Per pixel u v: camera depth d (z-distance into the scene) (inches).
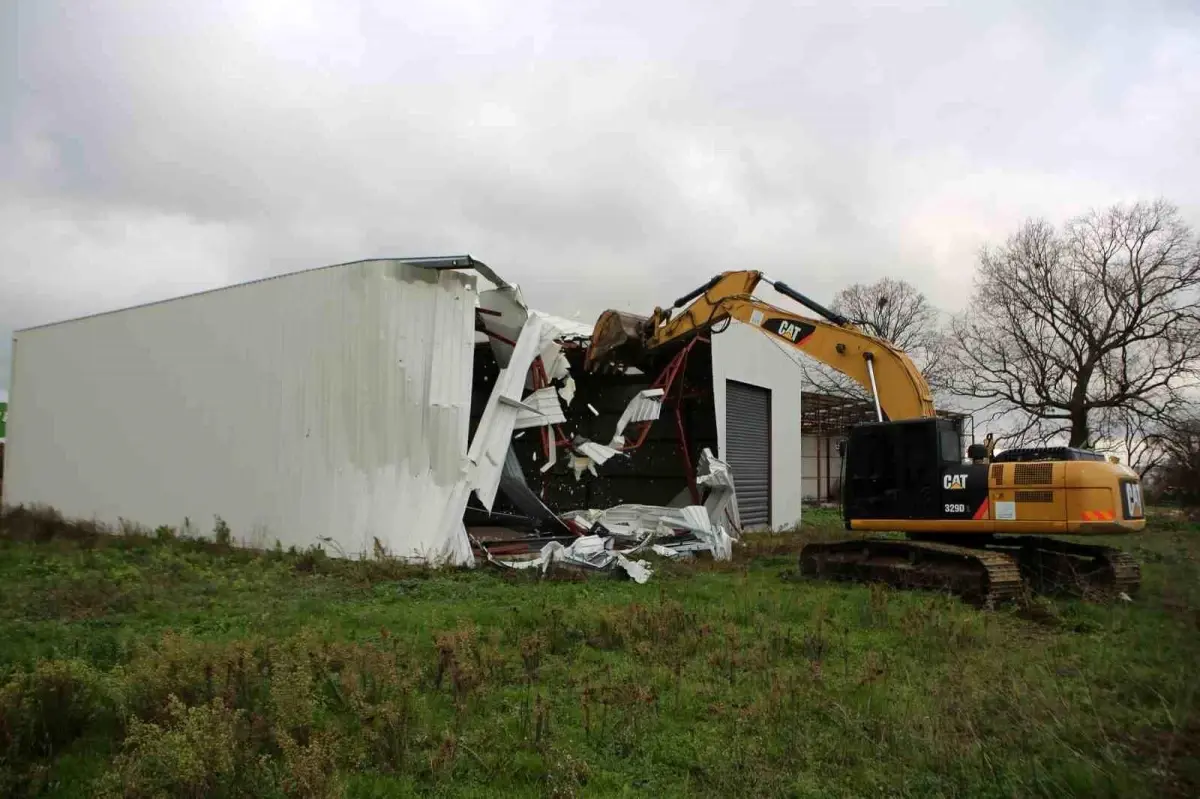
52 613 327.9
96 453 637.9
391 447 473.4
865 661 266.2
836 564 463.2
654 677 248.1
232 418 538.3
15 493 712.4
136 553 487.8
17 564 452.1
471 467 482.6
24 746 186.9
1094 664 267.1
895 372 450.3
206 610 337.7
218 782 161.0
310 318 503.8
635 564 446.6
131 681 208.8
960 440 448.8
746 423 838.5
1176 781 174.1
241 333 539.5
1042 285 1366.9
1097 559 426.3
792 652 285.3
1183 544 596.4
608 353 579.2
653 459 687.7
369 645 259.0
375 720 198.4
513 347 566.3
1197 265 1253.7
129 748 185.9
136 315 614.2
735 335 797.2
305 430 498.9
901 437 444.5
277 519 504.7
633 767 186.7
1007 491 409.1
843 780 179.9
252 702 202.2
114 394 626.5
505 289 536.7
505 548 516.7
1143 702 230.4
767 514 876.6
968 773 179.0
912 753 189.6
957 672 247.0
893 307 2087.8
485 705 220.7
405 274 482.6
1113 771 176.6
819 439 1395.2
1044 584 430.6
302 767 157.5
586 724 204.8
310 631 279.0
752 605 361.4
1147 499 1247.5
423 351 480.1
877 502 452.4
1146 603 384.8
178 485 567.8
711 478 595.8
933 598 381.1
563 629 299.0
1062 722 203.6
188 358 570.9
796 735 200.2
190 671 210.1
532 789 174.1
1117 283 1302.9
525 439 703.1
